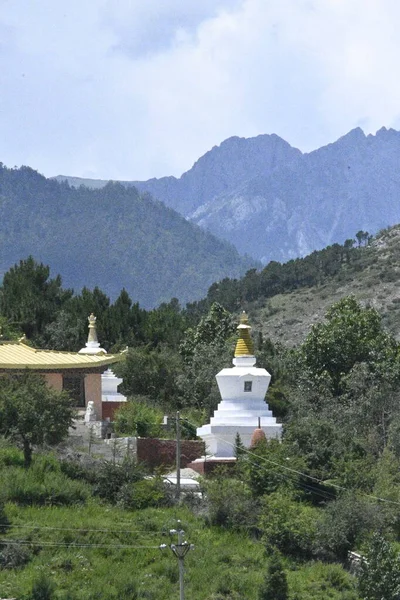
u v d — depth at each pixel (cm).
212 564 7906
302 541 8238
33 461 8938
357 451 9675
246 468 9050
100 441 9725
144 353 12531
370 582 7506
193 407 11825
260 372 10231
